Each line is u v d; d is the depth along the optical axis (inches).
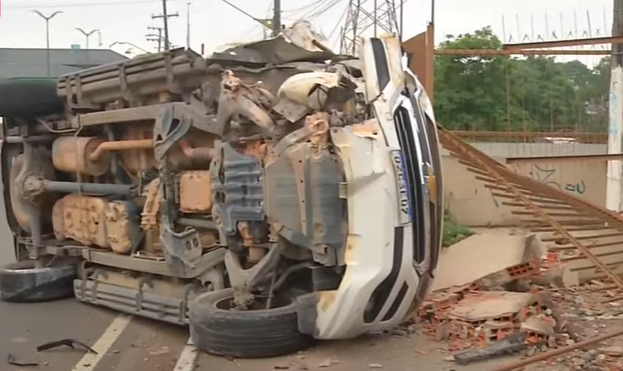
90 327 328.8
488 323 285.0
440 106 857.5
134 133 344.2
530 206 350.0
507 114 763.4
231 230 282.7
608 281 346.6
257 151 276.7
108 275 358.3
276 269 277.3
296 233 262.4
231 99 277.3
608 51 477.4
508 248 365.4
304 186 259.1
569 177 557.0
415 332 295.7
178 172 314.2
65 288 382.6
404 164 261.0
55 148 380.8
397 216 257.0
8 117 390.6
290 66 301.1
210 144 306.3
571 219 350.9
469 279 346.6
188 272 307.3
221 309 277.3
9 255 530.6
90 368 272.2
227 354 269.7
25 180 393.7
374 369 257.1
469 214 502.9
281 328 268.2
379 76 265.3
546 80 881.5
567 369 251.6
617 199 469.4
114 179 357.7
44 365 277.3
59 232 388.2
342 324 262.7
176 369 265.7
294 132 263.0
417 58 430.9
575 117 848.3
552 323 280.4
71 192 378.9
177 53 303.4
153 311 323.0
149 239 336.2
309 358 268.7
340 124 259.3
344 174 254.5
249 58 306.0
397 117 264.1
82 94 356.5
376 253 254.5
